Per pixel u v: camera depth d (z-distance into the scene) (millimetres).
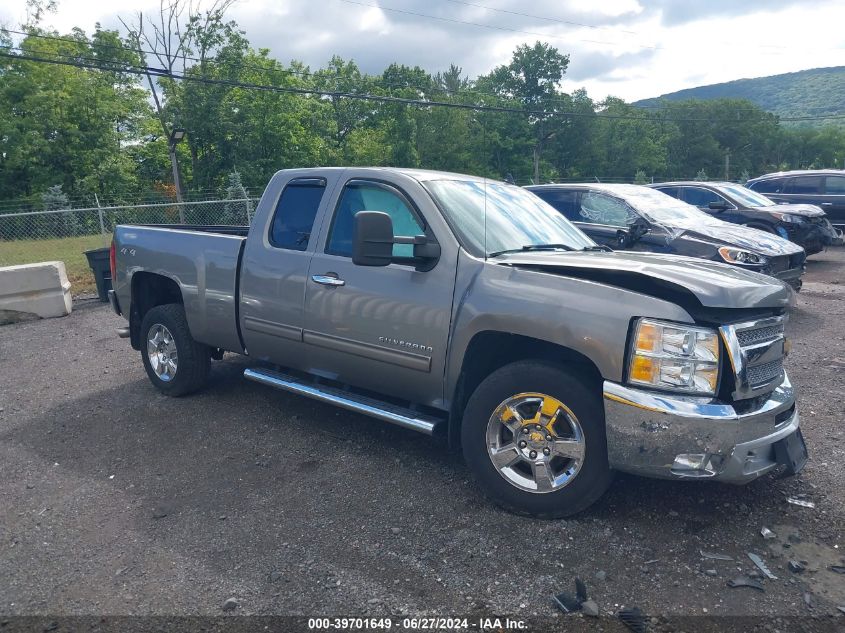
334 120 56031
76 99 39406
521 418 3607
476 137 69312
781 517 3615
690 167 97312
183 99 38281
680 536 3436
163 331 5824
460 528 3564
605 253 4207
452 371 3865
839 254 15695
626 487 3939
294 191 4852
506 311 3584
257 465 4426
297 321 4613
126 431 5109
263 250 4859
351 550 3381
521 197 4867
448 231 3967
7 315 9789
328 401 4500
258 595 3031
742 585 3027
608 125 82188
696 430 3154
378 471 4297
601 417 3391
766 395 3514
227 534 3564
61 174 39531
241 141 40969
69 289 10773
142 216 19766
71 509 3889
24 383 6617
